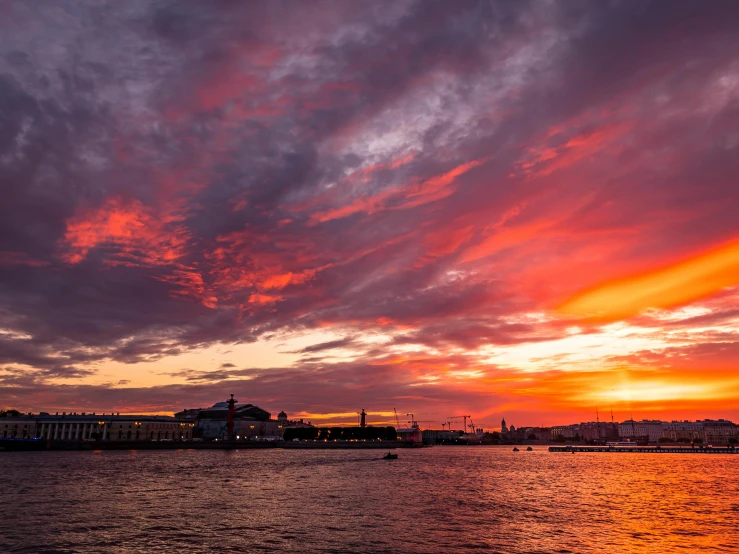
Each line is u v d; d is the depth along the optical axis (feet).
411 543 182.19
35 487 325.21
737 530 212.43
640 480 450.71
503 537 194.49
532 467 634.43
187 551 167.43
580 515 247.50
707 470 603.26
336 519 226.38
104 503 263.08
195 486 346.13
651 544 185.78
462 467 610.24
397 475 468.34
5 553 163.43
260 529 202.08
